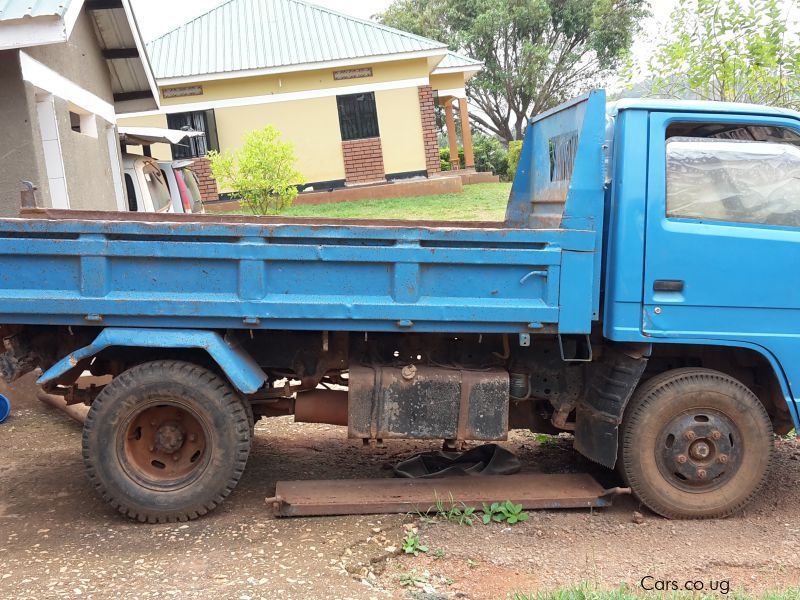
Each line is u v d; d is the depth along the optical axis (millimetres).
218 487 4652
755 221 4930
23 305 4496
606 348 5098
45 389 5000
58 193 8508
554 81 40969
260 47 24000
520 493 5008
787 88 8789
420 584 4020
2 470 5559
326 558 4219
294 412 5285
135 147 23281
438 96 27078
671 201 4867
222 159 18422
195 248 4516
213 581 3902
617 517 4988
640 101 4863
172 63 23375
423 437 4887
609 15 37781
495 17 36562
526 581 4082
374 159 24031
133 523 4660
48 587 3787
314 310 4590
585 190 4723
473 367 5102
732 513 5012
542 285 4711
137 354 4844
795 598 3746
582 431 5230
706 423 4918
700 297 4840
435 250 4598
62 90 9023
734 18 8797
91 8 10789
